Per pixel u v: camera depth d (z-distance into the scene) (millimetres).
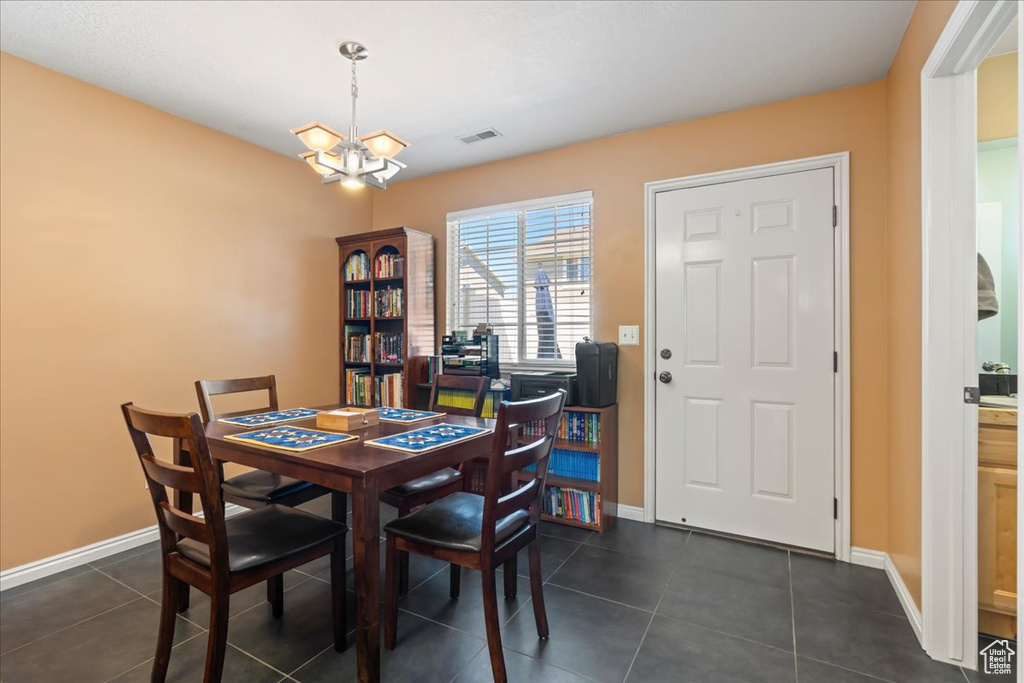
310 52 2219
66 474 2410
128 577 2311
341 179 2154
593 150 3197
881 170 2434
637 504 3041
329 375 3803
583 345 2920
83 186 2479
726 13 1951
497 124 2959
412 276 3584
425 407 3650
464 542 1614
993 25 1424
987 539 1759
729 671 1653
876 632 1875
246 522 1744
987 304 2281
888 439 2375
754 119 2729
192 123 2941
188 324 2916
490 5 1900
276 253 3424
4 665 1672
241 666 1671
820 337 2568
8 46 2178
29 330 2295
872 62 2287
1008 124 2201
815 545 2574
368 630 1507
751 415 2729
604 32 2072
